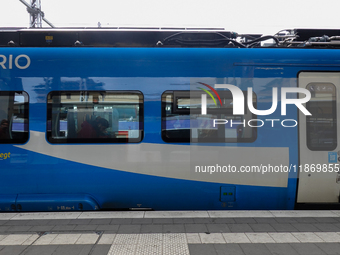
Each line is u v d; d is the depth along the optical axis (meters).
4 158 4.45
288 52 4.66
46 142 4.47
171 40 4.93
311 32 5.42
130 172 4.50
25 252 2.97
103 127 4.51
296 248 3.07
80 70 4.53
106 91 4.52
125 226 3.65
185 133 4.53
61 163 4.47
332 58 4.68
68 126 4.50
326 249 3.05
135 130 4.51
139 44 4.98
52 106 4.50
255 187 4.56
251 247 3.09
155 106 4.53
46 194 4.47
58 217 3.96
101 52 4.58
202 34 4.95
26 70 4.51
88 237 3.32
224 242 3.20
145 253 2.96
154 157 4.51
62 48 4.59
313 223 3.77
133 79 4.54
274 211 4.25
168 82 4.55
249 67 4.61
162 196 4.54
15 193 4.47
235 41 4.91
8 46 4.59
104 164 4.48
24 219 3.89
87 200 4.46
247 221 3.83
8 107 4.48
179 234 3.41
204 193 4.55
